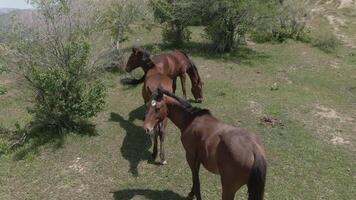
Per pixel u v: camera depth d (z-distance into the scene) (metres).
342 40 21.86
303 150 9.77
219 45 17.98
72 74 9.84
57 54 10.06
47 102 9.95
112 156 9.30
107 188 8.23
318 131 10.86
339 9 27.78
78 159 9.19
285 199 7.89
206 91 13.20
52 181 8.48
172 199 7.83
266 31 20.11
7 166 9.02
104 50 11.75
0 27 10.16
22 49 9.92
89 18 11.33
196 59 16.69
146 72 10.45
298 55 18.64
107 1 14.70
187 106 6.98
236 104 12.21
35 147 9.60
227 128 6.30
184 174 8.66
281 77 15.41
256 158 5.61
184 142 6.99
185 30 18.86
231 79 14.67
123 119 11.04
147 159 9.20
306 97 13.20
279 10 20.25
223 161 5.97
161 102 7.22
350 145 10.19
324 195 8.07
